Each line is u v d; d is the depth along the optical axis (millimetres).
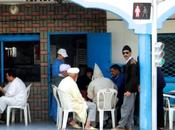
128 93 20422
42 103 25375
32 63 25766
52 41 25641
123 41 25438
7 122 23375
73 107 21094
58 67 23766
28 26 25359
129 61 20547
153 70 18469
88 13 25406
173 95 22906
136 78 20328
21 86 23484
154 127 18656
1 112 23375
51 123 24125
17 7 25266
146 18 19234
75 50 25781
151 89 19781
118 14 19625
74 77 21406
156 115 19094
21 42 25719
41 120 25250
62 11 25359
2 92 24375
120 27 25453
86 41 25703
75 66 25781
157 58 18250
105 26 25469
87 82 23969
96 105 21500
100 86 21578
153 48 18344
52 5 25297
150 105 19875
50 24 25359
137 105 21938
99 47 25172
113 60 25469
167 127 22453
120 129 20844
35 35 25562
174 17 25328
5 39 25531
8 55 25781
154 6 18281
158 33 25422
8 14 25328
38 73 25719
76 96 21094
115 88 22000
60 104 21875
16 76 25516
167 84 25141
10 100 23250
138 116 22297
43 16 25328
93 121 21375
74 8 25391
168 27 25375
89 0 19453
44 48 25359
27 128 22531
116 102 21719
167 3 19734
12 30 25375
